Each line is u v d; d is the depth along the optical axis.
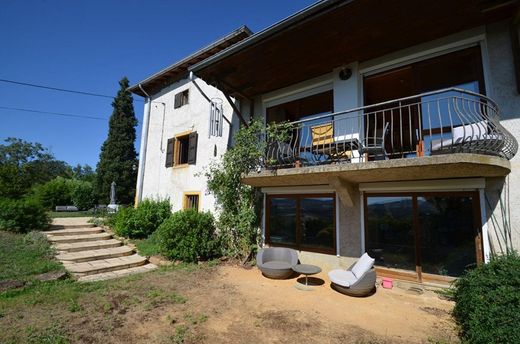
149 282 5.93
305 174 5.79
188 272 6.77
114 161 25.47
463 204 5.16
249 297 5.05
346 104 6.72
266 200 8.16
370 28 5.31
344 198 6.20
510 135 4.44
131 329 3.76
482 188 4.93
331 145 5.93
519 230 4.58
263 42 5.79
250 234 8.06
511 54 4.93
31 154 51.66
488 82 5.08
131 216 10.76
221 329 3.79
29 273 5.97
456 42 5.45
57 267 6.52
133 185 26.42
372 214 6.24
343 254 6.46
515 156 4.72
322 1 4.62
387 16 4.93
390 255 5.88
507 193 4.75
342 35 5.55
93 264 7.24
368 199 6.35
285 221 7.71
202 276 6.43
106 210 16.34
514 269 3.44
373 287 5.43
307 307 4.59
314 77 7.51
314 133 6.47
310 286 5.74
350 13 4.84
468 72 5.42
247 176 6.92
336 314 4.31
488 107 4.48
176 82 12.61
